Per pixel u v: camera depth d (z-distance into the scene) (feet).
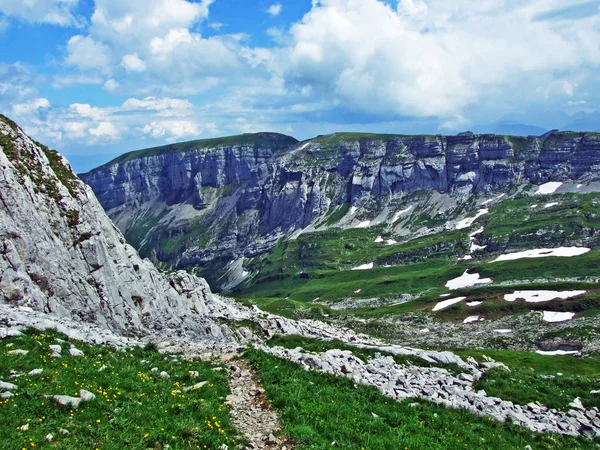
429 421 91.76
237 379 97.55
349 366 116.78
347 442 73.00
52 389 72.38
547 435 102.06
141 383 82.99
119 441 61.16
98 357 97.04
